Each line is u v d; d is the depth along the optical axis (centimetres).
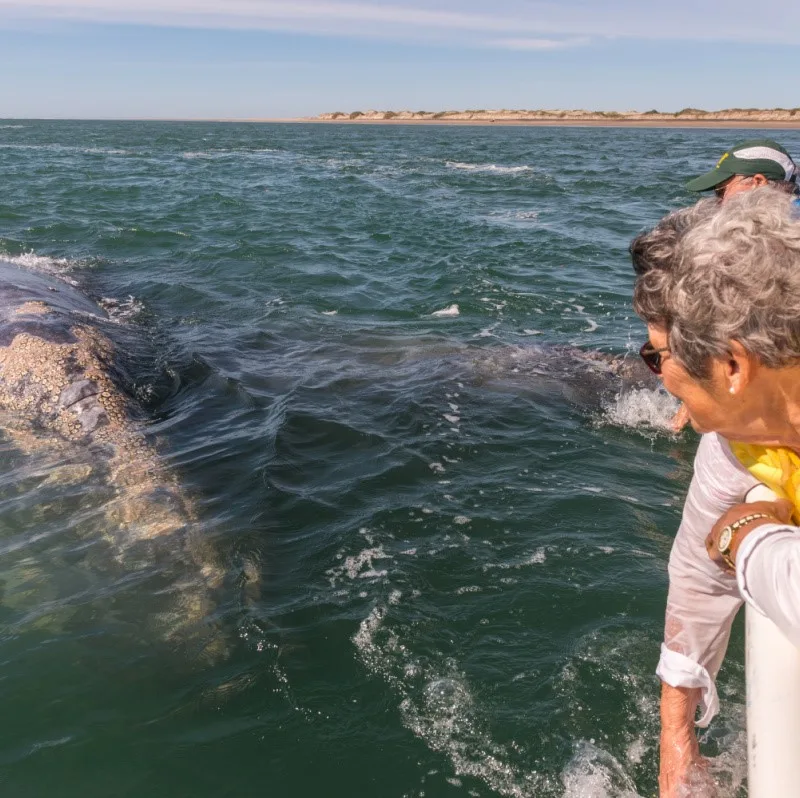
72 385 598
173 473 497
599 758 279
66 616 363
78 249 1202
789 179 405
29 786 271
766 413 166
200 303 920
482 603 365
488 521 439
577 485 485
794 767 186
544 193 2042
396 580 384
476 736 290
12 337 649
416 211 1661
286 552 413
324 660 331
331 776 275
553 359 735
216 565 402
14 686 318
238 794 268
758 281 147
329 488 480
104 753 286
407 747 286
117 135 6125
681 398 177
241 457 521
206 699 311
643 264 172
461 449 536
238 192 1972
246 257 1159
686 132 7094
